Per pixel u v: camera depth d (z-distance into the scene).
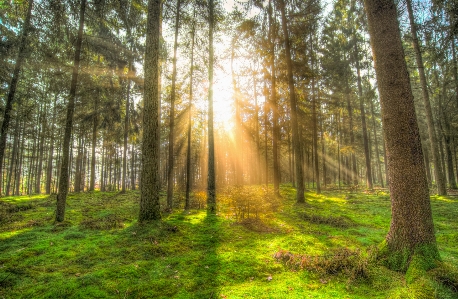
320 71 19.12
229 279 4.02
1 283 3.75
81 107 15.04
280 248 5.53
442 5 6.80
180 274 4.20
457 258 4.48
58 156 29.48
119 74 15.43
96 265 4.52
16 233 6.83
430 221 4.07
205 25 12.20
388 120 4.51
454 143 21.14
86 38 9.41
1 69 10.38
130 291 3.57
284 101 16.44
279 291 3.55
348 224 7.75
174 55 11.42
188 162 11.72
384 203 12.10
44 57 9.27
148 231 6.52
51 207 11.98
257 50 13.93
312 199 14.20
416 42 10.24
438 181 13.77
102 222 7.99
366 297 3.29
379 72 4.70
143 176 7.42
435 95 18.97
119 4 9.08
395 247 4.18
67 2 8.41
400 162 4.30
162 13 11.62
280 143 21.80
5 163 28.88
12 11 9.44
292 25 12.67
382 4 4.73
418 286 3.23
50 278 3.98
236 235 6.63
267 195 12.31
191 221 8.34
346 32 19.61
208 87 12.13
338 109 23.19
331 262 4.31
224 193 14.84
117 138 19.62
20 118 10.96
